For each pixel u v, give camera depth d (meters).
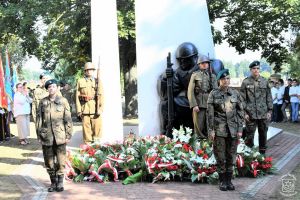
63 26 23.23
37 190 7.03
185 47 9.78
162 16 10.50
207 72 8.97
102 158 7.85
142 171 7.55
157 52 10.50
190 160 7.51
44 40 24.86
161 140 8.63
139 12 10.57
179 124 9.82
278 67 26.09
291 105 18.42
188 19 10.48
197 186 7.10
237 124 6.66
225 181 6.76
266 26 24.77
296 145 11.52
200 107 8.88
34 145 12.98
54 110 6.95
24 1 23.47
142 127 10.48
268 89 9.12
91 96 10.32
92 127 10.41
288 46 24.81
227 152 6.74
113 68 11.27
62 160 6.96
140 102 10.52
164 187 7.06
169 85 9.77
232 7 24.58
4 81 14.86
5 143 13.56
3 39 26.67
